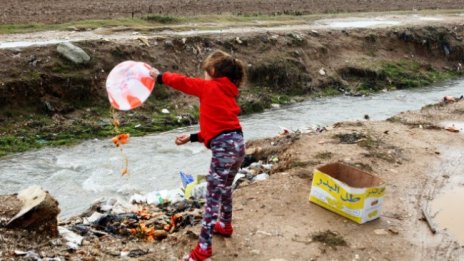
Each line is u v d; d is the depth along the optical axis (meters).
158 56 17.84
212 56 5.41
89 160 12.25
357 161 9.12
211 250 5.68
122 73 5.24
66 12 23.88
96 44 16.80
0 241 5.85
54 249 6.04
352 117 16.91
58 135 13.80
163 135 14.49
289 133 12.41
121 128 14.62
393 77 21.91
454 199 7.96
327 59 21.58
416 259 6.17
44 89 14.83
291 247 6.16
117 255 6.03
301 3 33.53
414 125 12.24
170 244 6.26
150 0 29.83
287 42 20.84
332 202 7.04
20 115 14.17
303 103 18.59
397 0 38.72
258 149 10.84
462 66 25.23
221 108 5.31
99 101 15.62
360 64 21.91
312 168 8.73
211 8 28.61
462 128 12.27
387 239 6.53
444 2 39.00
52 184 10.88
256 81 18.92
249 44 19.98
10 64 14.82
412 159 9.60
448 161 9.68
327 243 6.29
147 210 7.88
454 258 6.27
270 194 7.58
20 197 6.57
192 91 5.32
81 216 7.79
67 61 15.77
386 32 24.31
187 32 20.41
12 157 12.39
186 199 8.27
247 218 6.82
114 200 8.34
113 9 25.66
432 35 25.25
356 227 6.75
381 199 6.97
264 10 29.39
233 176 5.77
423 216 7.27
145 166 11.93
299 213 7.01
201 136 5.46
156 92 16.53
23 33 18.19
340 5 34.06
